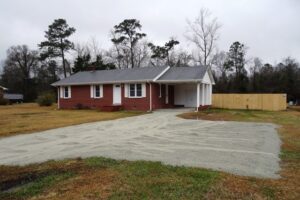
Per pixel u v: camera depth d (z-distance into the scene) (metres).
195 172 6.32
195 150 8.93
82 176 6.31
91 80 28.84
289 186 5.63
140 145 9.84
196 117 19.59
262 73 50.53
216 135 12.02
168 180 5.86
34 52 65.50
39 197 5.29
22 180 6.34
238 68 53.56
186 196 5.09
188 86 29.00
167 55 50.53
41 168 7.16
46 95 36.94
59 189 5.61
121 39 51.47
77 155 8.47
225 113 23.09
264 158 7.87
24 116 21.39
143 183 5.70
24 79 63.22
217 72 52.62
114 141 10.76
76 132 13.41
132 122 17.08
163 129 13.98
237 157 7.96
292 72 48.00
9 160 8.26
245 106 30.00
